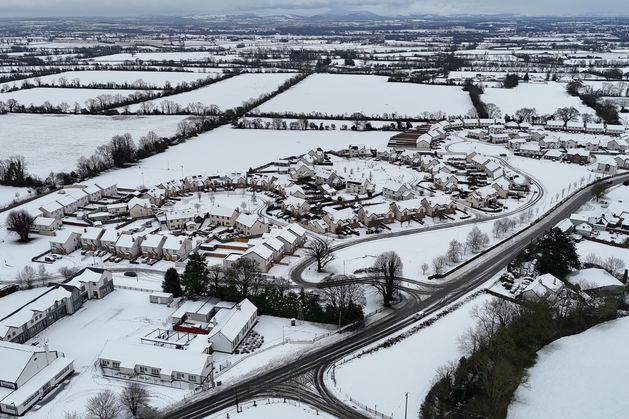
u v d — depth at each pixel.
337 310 147.88
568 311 147.25
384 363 129.25
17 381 115.69
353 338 141.25
